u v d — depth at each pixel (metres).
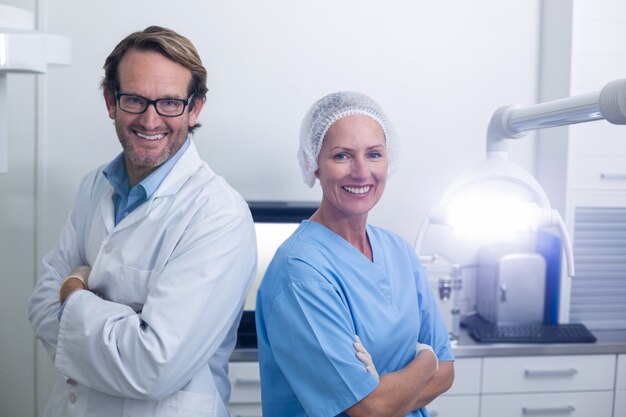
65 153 2.42
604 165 2.44
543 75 2.59
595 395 2.31
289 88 2.50
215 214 1.43
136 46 1.40
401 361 1.48
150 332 1.31
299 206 2.24
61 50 1.42
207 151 2.49
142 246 1.44
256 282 2.23
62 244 1.65
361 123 1.43
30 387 2.46
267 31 2.47
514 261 2.44
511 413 2.29
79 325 1.34
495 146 1.50
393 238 1.62
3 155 1.46
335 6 2.49
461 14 2.56
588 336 2.34
